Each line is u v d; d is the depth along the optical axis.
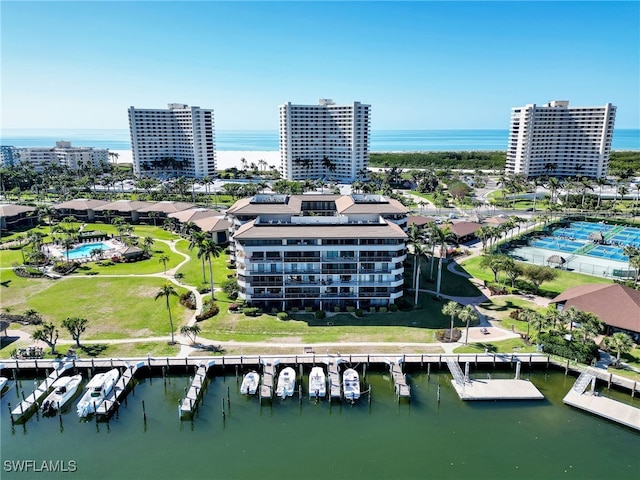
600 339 81.62
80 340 82.88
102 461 58.16
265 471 56.12
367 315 91.69
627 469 56.22
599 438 61.41
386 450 59.53
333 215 118.31
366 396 70.44
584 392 69.62
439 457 58.16
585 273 116.19
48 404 67.00
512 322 89.31
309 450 59.56
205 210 169.00
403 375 72.56
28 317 90.62
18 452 59.88
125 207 179.88
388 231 91.31
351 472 55.84
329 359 76.31
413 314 92.25
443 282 111.38
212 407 68.50
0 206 171.25
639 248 134.00
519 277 112.38
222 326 87.38
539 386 72.94
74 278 114.88
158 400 70.62
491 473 55.53
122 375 72.69
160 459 58.34
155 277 115.56
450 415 66.19
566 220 173.75
